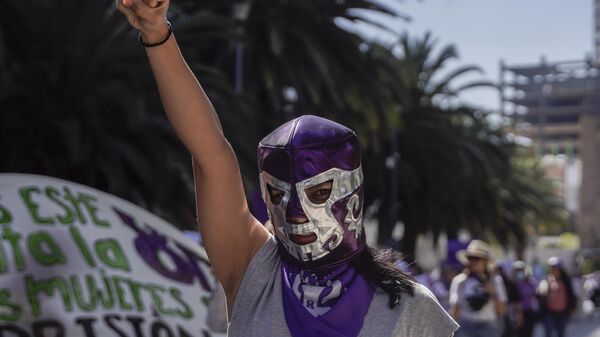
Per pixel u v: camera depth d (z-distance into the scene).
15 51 17.09
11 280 5.79
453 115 31.80
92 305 6.11
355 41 22.00
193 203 16.83
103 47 15.80
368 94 22.09
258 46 21.39
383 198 33.66
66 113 16.50
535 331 21.17
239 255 2.09
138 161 15.98
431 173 32.28
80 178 16.73
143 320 6.30
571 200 113.56
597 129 102.38
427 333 2.03
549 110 160.88
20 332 5.66
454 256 27.31
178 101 1.92
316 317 1.97
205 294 6.89
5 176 6.39
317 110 22.72
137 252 6.70
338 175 2.01
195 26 18.25
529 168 48.75
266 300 2.04
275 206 2.04
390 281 2.02
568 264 53.75
